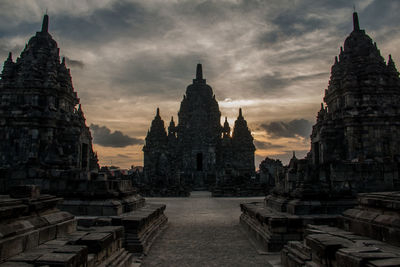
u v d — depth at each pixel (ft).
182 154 264.72
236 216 79.66
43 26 131.95
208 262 39.09
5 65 119.75
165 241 50.60
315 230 34.94
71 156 104.58
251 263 38.50
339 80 127.54
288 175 56.85
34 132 111.04
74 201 57.21
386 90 120.47
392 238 27.14
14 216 26.32
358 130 115.96
